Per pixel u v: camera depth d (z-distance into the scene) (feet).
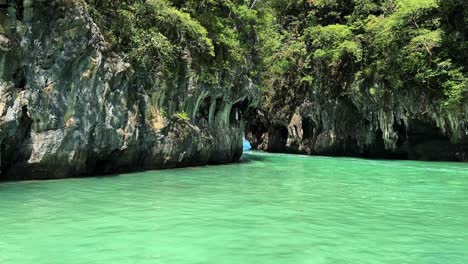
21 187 39.60
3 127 40.19
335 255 20.58
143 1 59.93
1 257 19.45
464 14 83.61
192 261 19.29
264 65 89.15
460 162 84.58
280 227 25.93
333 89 105.40
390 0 95.96
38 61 43.60
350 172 62.13
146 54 57.11
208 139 69.77
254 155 105.29
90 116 48.19
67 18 45.27
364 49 97.09
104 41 51.06
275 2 114.32
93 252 20.40
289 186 44.88
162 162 60.85
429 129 91.40
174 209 30.89
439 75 84.84
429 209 32.45
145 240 22.57
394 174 59.36
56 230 24.34
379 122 97.60
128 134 53.42
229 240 22.82
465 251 21.59
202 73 66.54
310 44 108.47
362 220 28.32
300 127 113.70
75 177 48.06
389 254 20.93
